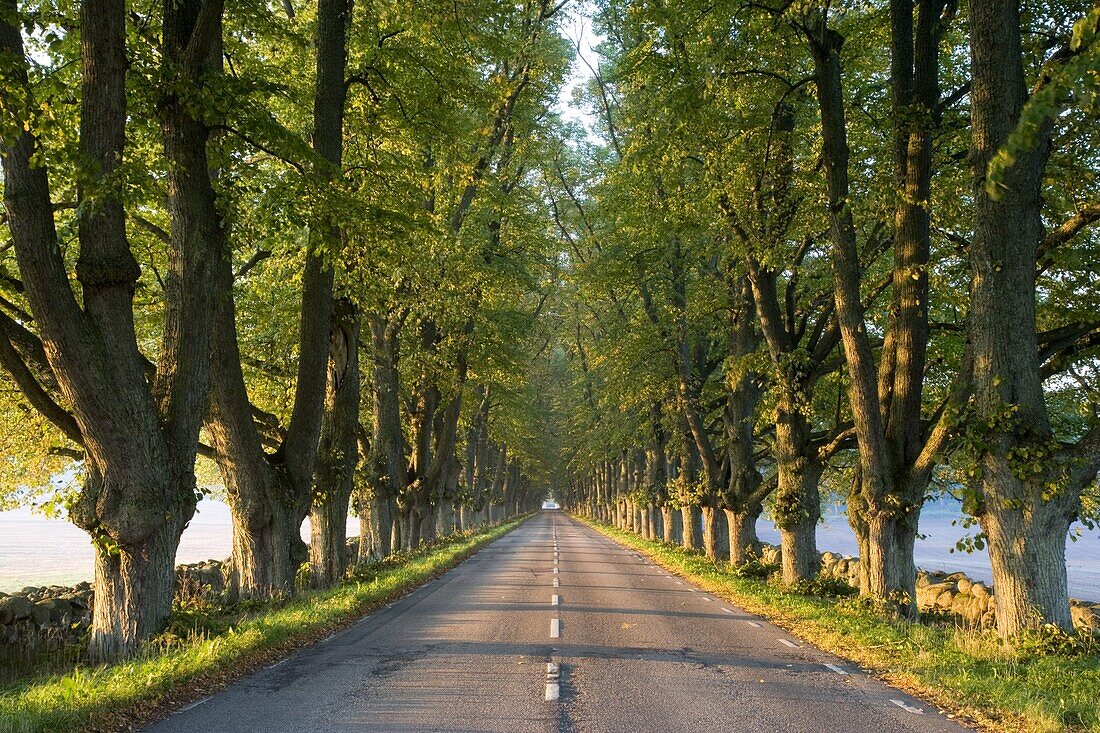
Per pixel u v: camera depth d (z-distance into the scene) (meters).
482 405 40.03
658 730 5.84
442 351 25.03
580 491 116.31
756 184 15.67
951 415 9.98
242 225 11.48
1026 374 9.16
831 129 13.20
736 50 14.20
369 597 14.49
